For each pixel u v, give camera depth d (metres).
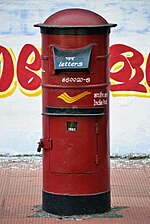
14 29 12.91
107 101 9.77
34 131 13.03
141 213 10.11
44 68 9.71
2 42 12.94
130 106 13.00
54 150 9.71
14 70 12.98
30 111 13.02
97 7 12.81
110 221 9.68
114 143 13.04
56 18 9.54
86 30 9.41
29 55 12.96
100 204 9.84
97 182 9.76
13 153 13.08
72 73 9.51
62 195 9.74
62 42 9.46
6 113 13.04
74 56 9.38
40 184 11.75
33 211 10.16
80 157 9.66
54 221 9.66
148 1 12.81
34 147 13.06
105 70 9.66
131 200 10.86
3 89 13.00
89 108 9.56
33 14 12.87
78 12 9.58
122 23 12.86
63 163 9.68
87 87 9.52
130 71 12.95
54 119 9.66
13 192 11.29
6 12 12.87
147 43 12.90
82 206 9.75
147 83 12.98
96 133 9.66
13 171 12.53
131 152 13.05
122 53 12.93
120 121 13.02
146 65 12.95
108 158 9.88
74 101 9.55
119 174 12.40
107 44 9.66
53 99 9.62
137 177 12.23
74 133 9.62
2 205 10.53
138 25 12.87
